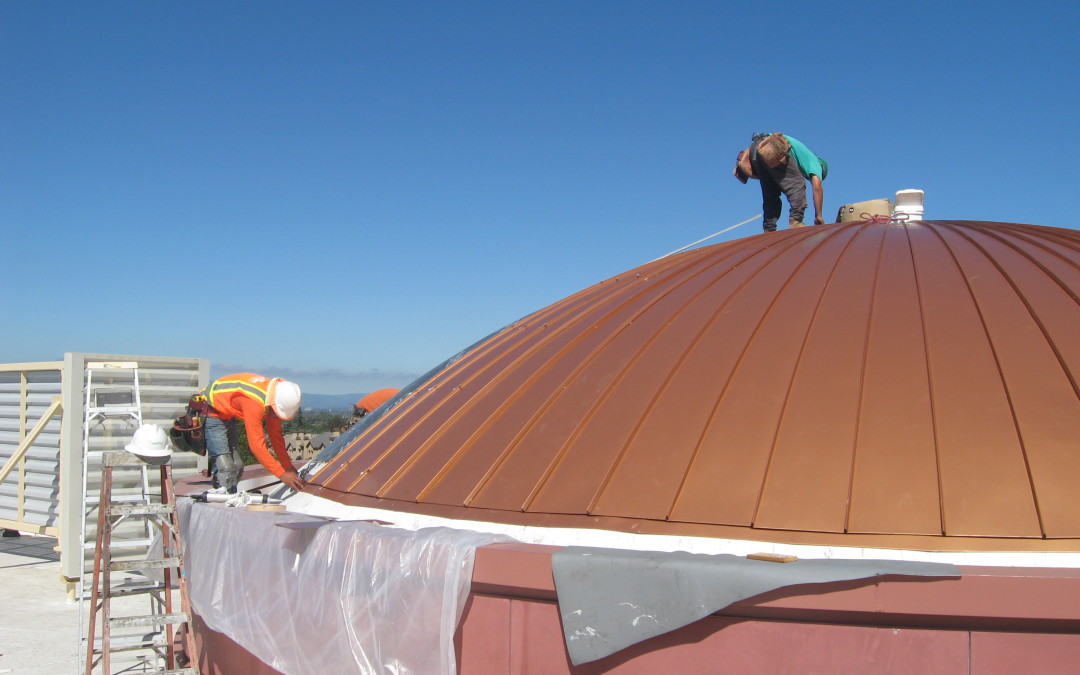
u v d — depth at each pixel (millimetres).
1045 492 5281
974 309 6730
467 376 8680
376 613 6020
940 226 9023
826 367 6449
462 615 5637
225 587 7699
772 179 11031
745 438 6125
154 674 8070
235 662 7676
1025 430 5613
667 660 5035
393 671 5906
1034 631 4488
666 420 6523
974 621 4543
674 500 5910
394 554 5969
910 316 6770
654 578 5008
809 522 5496
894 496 5480
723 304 7680
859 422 5953
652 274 9297
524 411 7367
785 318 7137
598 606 5125
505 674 5488
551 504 6273
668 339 7441
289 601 6773
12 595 14430
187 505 8766
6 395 17047
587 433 6758
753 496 5750
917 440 5730
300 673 6613
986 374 6062
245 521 7465
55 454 15570
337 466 8539
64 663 10875
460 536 5852
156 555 9453
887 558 5188
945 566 4691
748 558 4988
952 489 5426
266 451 8461
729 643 4906
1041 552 5027
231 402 8844
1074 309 6527
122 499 14219
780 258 8375
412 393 9297
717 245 10023
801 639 4777
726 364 6820
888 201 10477
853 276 7559
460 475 7012
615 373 7262
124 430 14844
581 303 9281
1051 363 6047
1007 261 7426
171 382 15539
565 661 5297
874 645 4672
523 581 5383
